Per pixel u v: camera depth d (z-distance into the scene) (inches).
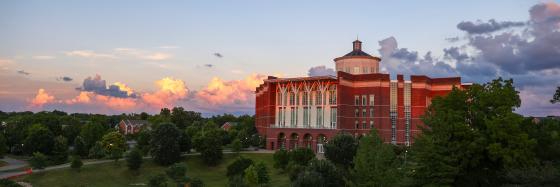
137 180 3809.1
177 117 7480.3
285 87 4982.8
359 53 5246.1
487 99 1996.8
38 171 3882.9
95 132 5457.7
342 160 3299.7
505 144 1888.5
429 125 1959.9
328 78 4564.5
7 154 5403.5
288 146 4739.2
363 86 4608.8
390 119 4468.5
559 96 2493.8
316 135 4554.6
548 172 1497.3
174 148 4180.6
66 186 3469.5
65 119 7588.6
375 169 1947.6
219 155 4269.2
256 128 5895.7
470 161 1888.5
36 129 5019.7
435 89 4589.1
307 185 2429.9
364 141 2022.6
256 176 3122.5
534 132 2097.7
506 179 1776.6
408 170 1991.9
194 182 3243.1
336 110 4525.1
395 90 4532.5
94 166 4060.0
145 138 5019.7
